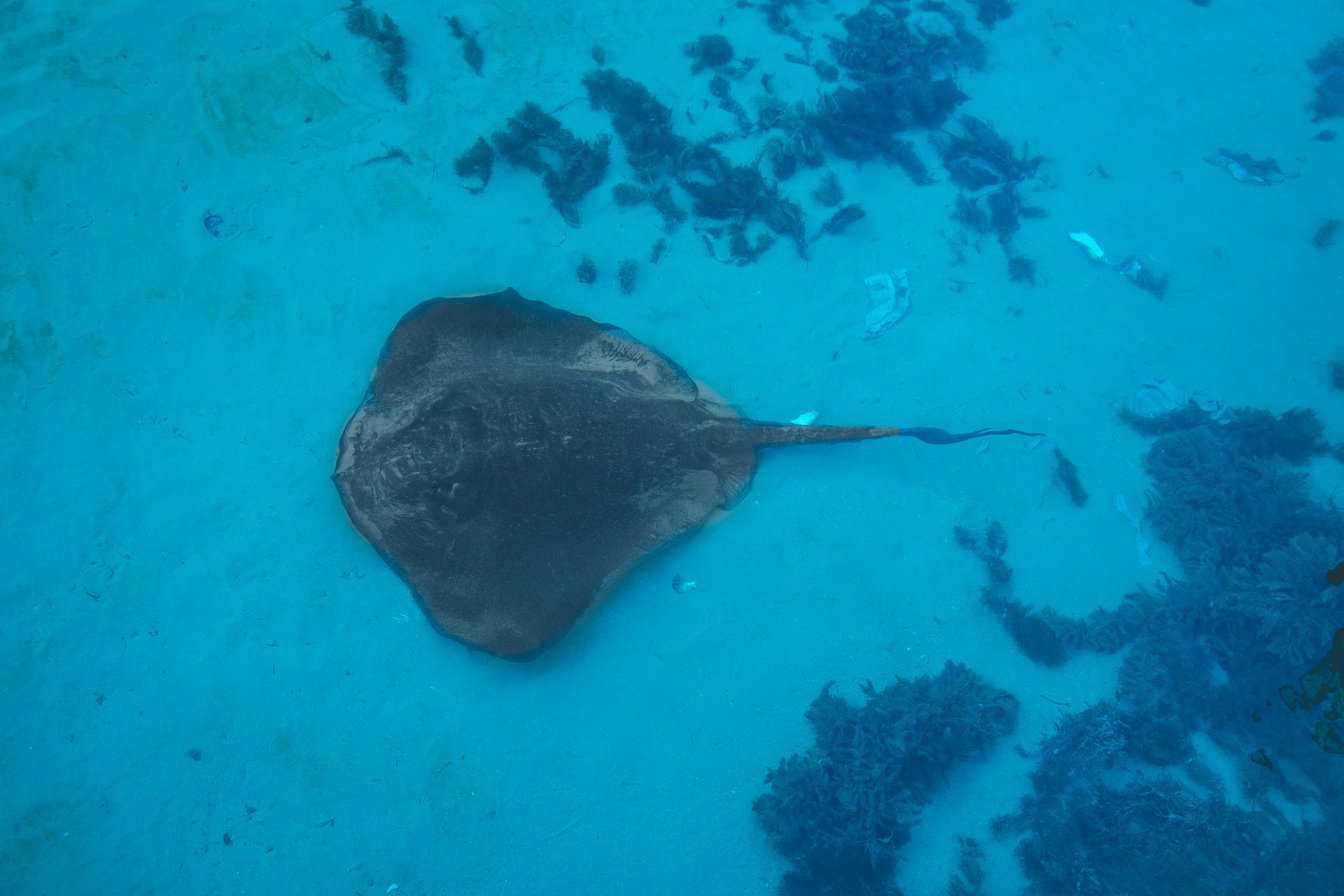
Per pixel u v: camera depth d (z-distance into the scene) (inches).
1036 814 285.7
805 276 345.4
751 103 370.0
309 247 329.1
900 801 283.3
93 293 315.6
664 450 288.7
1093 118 386.6
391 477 261.4
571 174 343.9
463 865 273.4
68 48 341.4
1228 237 367.2
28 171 325.7
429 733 283.0
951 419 332.2
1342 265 365.1
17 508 290.2
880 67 379.2
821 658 301.3
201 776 273.6
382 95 350.0
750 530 310.0
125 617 284.7
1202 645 308.2
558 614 278.4
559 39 368.2
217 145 336.8
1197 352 349.1
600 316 331.6
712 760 287.7
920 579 312.2
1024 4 406.6
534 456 263.9
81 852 264.7
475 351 292.5
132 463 299.1
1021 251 358.9
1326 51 402.0
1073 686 305.0
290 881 268.2
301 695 282.7
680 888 274.8
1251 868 274.7
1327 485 331.3
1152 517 323.9
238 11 353.4
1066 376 341.7
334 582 292.2
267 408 309.6
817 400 330.3
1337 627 299.3
